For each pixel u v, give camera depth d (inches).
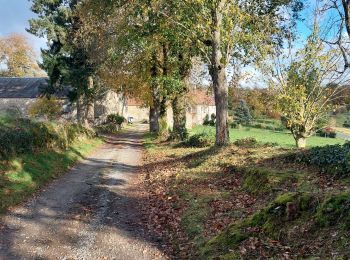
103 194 532.7
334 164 431.5
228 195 456.1
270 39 800.9
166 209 445.4
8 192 471.8
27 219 397.7
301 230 277.0
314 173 442.6
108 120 2263.8
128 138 1676.9
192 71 1211.9
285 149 639.1
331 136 1601.9
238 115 2409.0
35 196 497.7
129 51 1097.4
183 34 765.9
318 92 715.4
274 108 756.6
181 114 1175.6
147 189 574.9
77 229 372.8
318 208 281.7
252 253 272.1
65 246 325.1
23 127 717.3
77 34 1291.8
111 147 1229.1
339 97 725.3
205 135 1026.7
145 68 1199.6
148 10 779.4
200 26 721.6
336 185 380.2
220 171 588.1
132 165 838.5
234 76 872.9
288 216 294.4
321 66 706.8
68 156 840.3
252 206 393.1
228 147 731.4
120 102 2876.5
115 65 1239.5
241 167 542.9
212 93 1176.8
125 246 329.1
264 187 427.2
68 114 1993.1
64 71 1325.0
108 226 385.4
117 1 906.7
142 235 359.9
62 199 493.0
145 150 1095.6
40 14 1379.2
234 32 751.7
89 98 1487.5
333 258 225.1
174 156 863.1
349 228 249.3
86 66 1368.1
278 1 811.4
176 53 1029.2
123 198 515.5
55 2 1364.4
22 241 332.2
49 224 385.1
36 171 604.4
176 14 760.3
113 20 1097.4
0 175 521.7
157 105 1354.6
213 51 738.2
